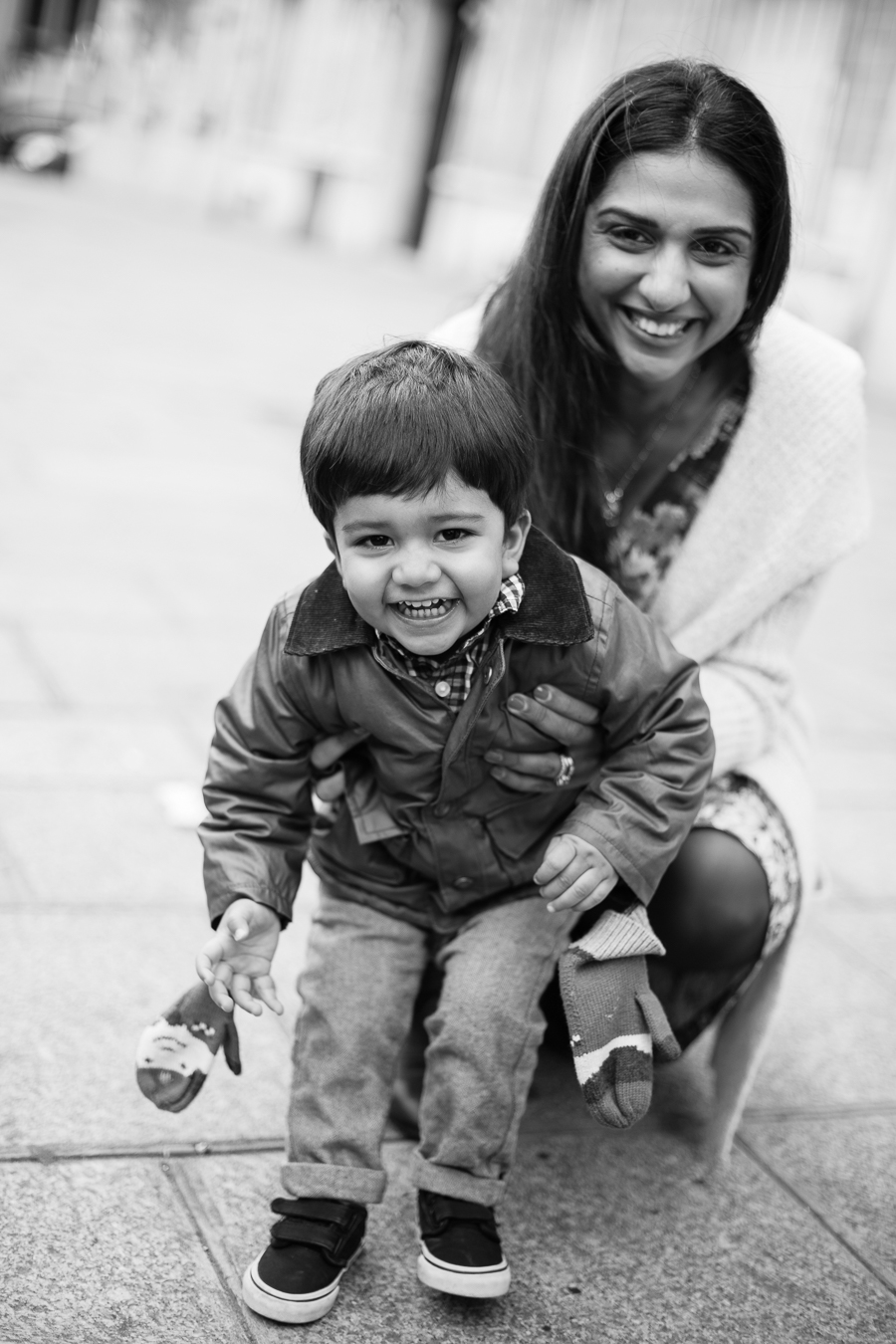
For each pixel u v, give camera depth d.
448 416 1.66
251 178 19.80
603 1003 1.77
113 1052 2.24
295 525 5.62
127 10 20.83
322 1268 1.76
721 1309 1.87
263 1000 1.80
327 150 18.88
